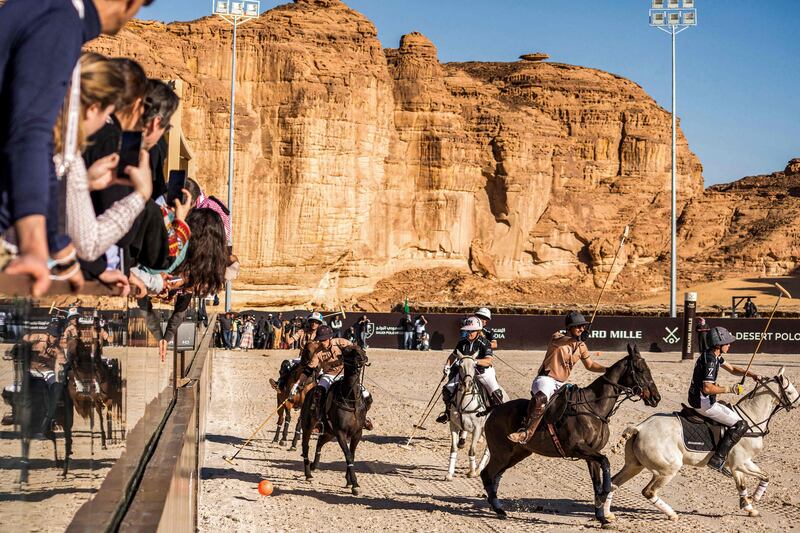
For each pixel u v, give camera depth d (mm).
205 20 93562
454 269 110000
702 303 101000
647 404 14086
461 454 20578
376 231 103938
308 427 16953
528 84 129375
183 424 7625
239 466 18422
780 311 75375
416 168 107938
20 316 2449
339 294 99188
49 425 2773
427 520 14133
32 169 2146
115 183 3334
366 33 101562
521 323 56156
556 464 19562
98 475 3570
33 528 2605
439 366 44125
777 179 140500
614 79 136000
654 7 66062
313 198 92312
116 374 4109
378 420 25719
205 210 6660
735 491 16828
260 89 92625
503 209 113438
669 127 131375
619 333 56312
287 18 98125
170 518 4984
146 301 5891
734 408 14789
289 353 52031
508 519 14375
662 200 127188
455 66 142500
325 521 13898
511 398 30344
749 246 123250
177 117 9586
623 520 14391
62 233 2586
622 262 120062
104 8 2598
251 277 90438
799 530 13844
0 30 2252
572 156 123812
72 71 2379
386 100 104312
